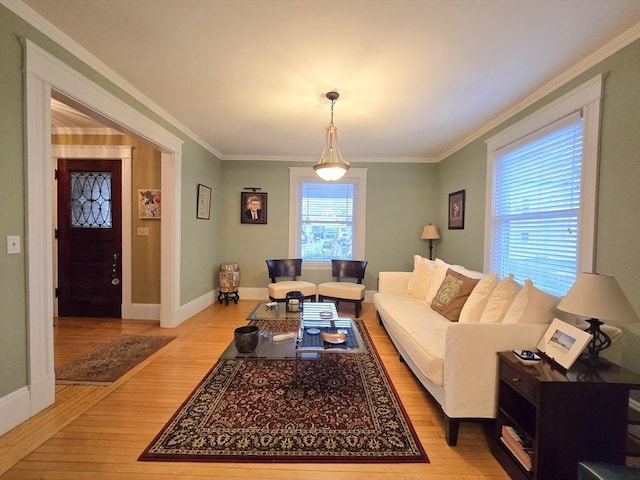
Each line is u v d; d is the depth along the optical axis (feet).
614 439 4.33
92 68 7.22
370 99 9.20
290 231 16.67
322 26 5.97
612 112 6.40
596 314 4.66
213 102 9.57
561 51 6.69
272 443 5.43
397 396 7.09
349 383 7.70
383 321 11.16
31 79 5.79
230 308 14.67
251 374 8.09
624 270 6.16
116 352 9.36
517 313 5.81
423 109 9.91
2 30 5.32
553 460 4.30
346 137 12.96
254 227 16.71
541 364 4.79
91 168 12.63
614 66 6.35
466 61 7.11
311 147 14.94
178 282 12.08
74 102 6.98
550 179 8.30
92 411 6.30
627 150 6.10
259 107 9.93
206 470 4.81
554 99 8.04
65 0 5.39
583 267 7.06
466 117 10.59
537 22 5.77
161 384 7.48
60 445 5.27
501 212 10.63
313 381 7.78
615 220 6.34
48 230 6.22
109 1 5.40
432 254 16.60
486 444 5.55
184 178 12.39
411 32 6.11
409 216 16.63
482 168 11.74
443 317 8.82
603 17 5.61
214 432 5.70
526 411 5.22
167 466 4.87
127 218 12.64
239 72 7.75
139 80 8.21
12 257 5.59
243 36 6.32
